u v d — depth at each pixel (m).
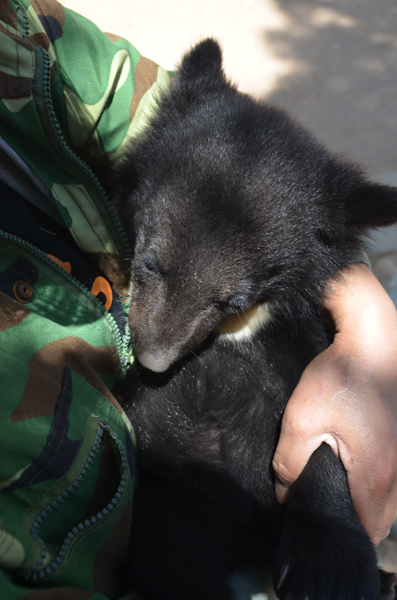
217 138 0.80
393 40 2.62
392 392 0.73
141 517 0.75
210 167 0.79
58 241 0.70
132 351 0.79
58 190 0.70
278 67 2.43
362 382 0.73
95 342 0.70
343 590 0.72
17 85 0.68
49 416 0.63
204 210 0.78
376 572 0.74
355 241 0.84
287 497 0.76
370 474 0.72
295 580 0.73
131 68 0.83
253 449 0.80
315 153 0.84
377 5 2.92
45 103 0.69
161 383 0.80
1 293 0.64
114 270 0.74
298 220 0.80
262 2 2.87
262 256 0.79
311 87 2.31
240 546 0.77
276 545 0.77
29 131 0.69
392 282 1.40
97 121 0.77
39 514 0.61
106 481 0.66
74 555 0.62
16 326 0.64
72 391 0.65
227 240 0.78
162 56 2.40
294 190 0.80
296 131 0.84
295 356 0.82
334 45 2.60
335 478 0.75
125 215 0.84
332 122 2.12
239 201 0.77
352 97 2.25
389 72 2.41
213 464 0.79
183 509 0.77
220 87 0.88
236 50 2.54
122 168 0.84
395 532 1.03
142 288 0.79
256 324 0.82
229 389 0.81
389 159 1.89
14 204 0.68
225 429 0.80
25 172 0.68
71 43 0.76
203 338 0.81
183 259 0.78
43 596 0.59
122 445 0.67
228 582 0.75
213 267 0.78
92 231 0.72
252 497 0.78
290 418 0.73
